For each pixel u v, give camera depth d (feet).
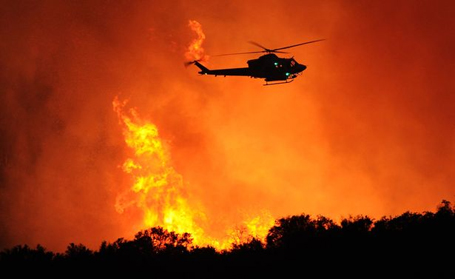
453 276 71.82
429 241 79.82
